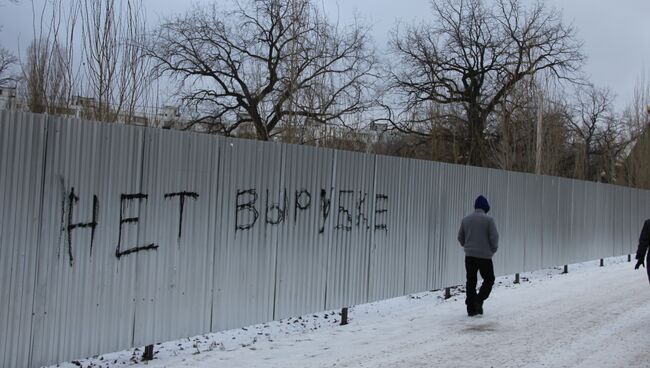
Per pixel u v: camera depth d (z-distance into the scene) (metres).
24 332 5.04
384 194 9.53
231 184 6.90
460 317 9.16
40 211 5.13
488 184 12.57
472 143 30.16
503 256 13.05
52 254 5.23
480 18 35.59
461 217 11.68
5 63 26.62
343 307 8.66
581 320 9.02
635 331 8.30
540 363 6.53
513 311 9.71
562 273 15.67
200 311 6.59
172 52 29.61
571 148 33.69
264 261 7.37
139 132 5.89
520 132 23.75
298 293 7.88
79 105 10.05
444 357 6.71
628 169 36.84
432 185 10.78
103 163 5.59
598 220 18.00
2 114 4.86
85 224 5.46
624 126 41.38
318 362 6.37
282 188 7.61
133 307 5.90
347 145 16.47
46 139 5.16
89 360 6.05
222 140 6.77
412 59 35.97
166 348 6.77
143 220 5.96
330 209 8.41
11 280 4.95
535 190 14.46
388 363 6.39
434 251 10.87
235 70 29.95
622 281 13.77
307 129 14.81
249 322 7.19
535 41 32.09
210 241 6.66
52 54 10.13
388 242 9.63
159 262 6.13
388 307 10.08
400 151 32.56
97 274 5.57
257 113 20.08
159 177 6.09
